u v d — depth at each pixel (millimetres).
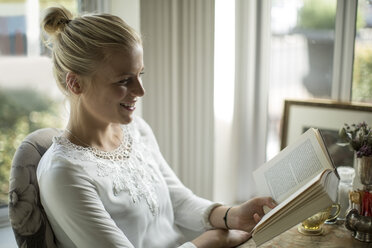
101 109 1092
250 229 1166
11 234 1620
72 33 1068
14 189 1072
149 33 1717
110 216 1105
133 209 1139
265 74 1922
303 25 1881
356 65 1764
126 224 1130
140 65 1095
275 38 1966
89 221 1006
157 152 1370
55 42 1113
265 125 1964
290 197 977
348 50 1771
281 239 1129
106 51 1045
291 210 938
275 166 1155
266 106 1946
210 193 1858
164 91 1787
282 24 1936
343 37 1778
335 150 1725
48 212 1088
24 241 1069
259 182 1176
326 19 1817
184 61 1772
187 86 1796
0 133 1716
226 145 1982
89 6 1773
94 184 1078
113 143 1215
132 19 1751
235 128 1979
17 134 1752
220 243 1140
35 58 1743
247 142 1993
